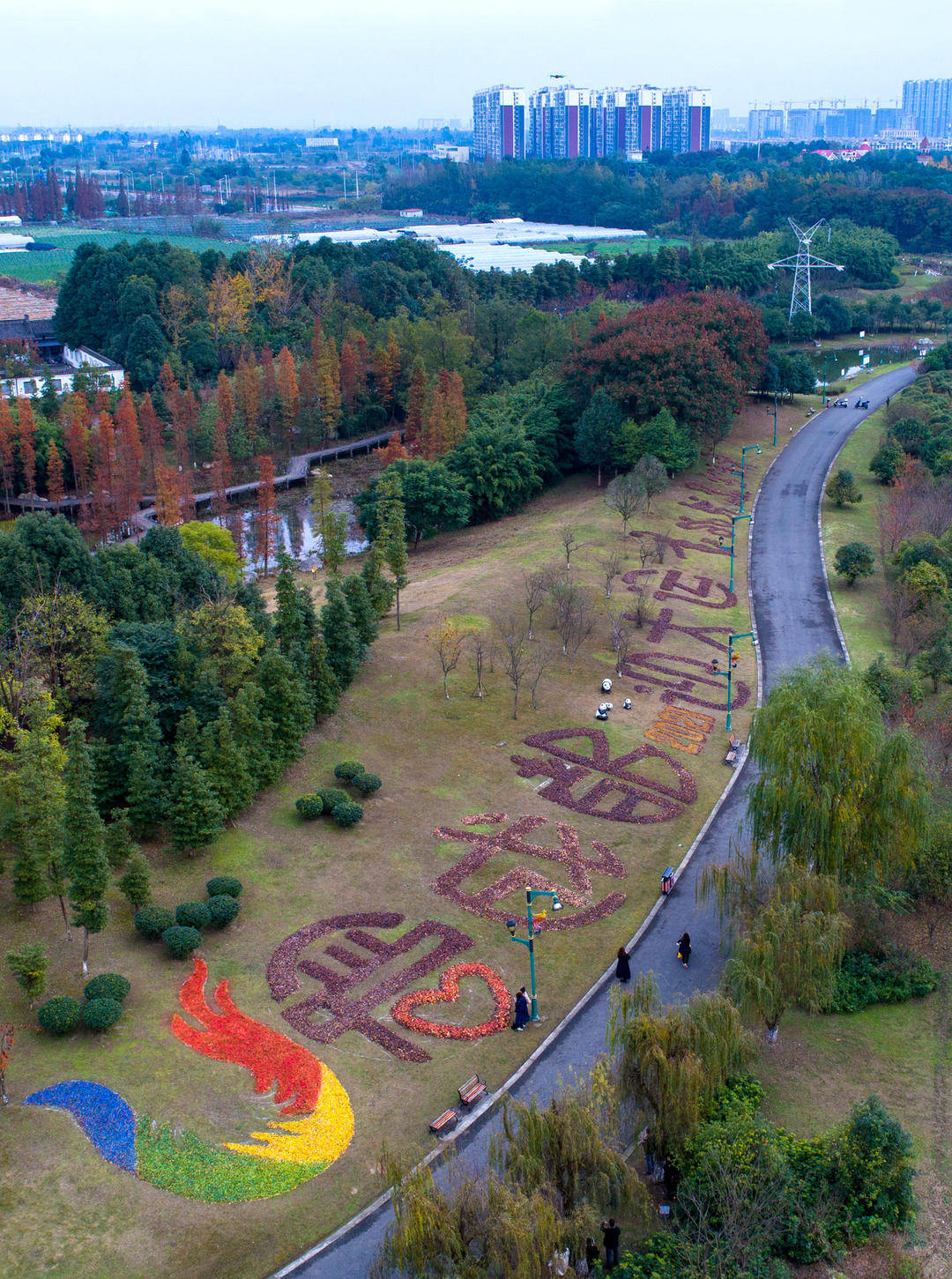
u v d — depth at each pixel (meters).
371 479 157.88
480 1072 58.41
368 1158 52.38
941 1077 57.53
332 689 92.31
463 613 113.19
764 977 56.53
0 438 159.00
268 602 129.38
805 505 155.88
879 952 66.12
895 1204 49.06
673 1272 45.34
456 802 83.38
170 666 84.06
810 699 66.69
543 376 190.00
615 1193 47.03
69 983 61.81
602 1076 49.69
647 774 88.50
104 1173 50.06
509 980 65.62
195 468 182.75
